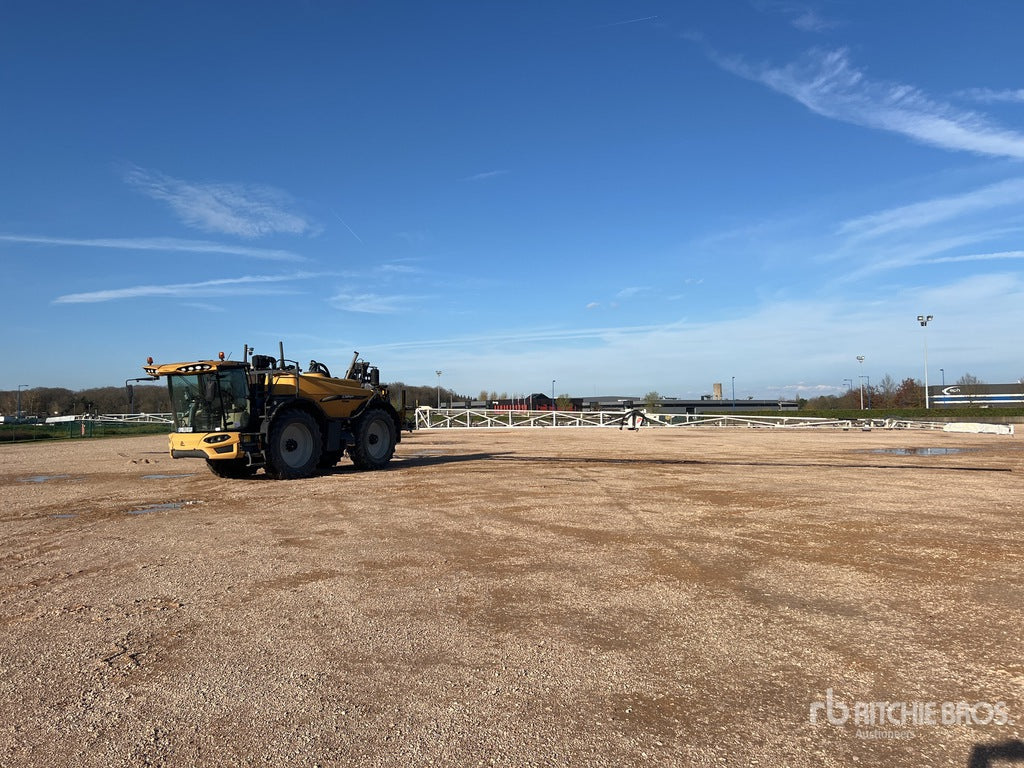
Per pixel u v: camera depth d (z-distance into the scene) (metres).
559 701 3.64
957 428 38.66
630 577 6.08
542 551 7.16
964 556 6.75
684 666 4.08
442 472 15.52
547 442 28.75
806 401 107.00
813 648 4.35
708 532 8.06
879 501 10.44
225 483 14.07
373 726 3.39
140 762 3.10
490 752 3.12
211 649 4.46
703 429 45.91
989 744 3.17
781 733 3.28
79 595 5.80
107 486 14.11
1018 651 4.27
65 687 3.92
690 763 3.02
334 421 15.71
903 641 4.45
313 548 7.48
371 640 4.58
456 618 5.01
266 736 3.31
